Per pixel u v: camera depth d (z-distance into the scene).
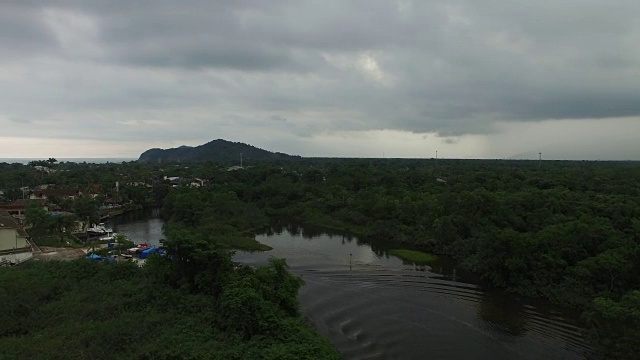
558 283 54.53
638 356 34.22
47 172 191.62
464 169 195.38
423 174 150.00
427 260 72.62
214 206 107.19
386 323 46.53
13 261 60.84
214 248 46.78
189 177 185.75
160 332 35.25
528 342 42.34
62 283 46.50
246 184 147.25
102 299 42.53
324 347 35.78
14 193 128.50
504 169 181.12
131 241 82.38
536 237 58.84
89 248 74.81
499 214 75.75
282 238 93.69
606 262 49.38
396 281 61.19
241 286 40.53
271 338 35.66
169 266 46.97
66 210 106.94
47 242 76.69
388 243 86.81
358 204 109.31
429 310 50.31
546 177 121.31
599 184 112.81
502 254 58.47
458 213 80.19
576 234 57.81
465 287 58.75
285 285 45.44
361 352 40.00
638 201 79.62
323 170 194.62
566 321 47.28
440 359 38.97
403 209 95.94
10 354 30.28
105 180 149.50
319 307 50.78
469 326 46.00
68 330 35.12
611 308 36.31
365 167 190.12
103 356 30.75
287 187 133.62
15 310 38.75
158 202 148.50
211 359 30.62
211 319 38.12
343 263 71.19
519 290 55.81
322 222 108.62
